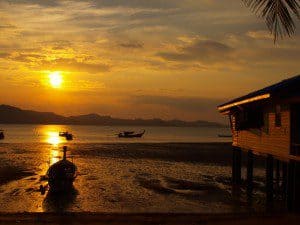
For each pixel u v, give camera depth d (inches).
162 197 1037.2
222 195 1061.8
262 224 552.4
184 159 1979.6
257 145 952.3
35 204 947.3
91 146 2797.7
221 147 2785.4
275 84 772.0
